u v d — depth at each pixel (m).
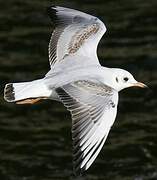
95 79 11.23
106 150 17.73
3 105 19.16
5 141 17.97
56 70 11.82
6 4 23.95
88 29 12.58
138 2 24.09
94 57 12.13
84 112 10.66
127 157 17.55
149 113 18.89
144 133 18.25
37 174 17.06
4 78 20.02
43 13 23.28
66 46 12.44
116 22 22.91
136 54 21.19
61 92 10.97
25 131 18.27
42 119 18.70
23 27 22.66
